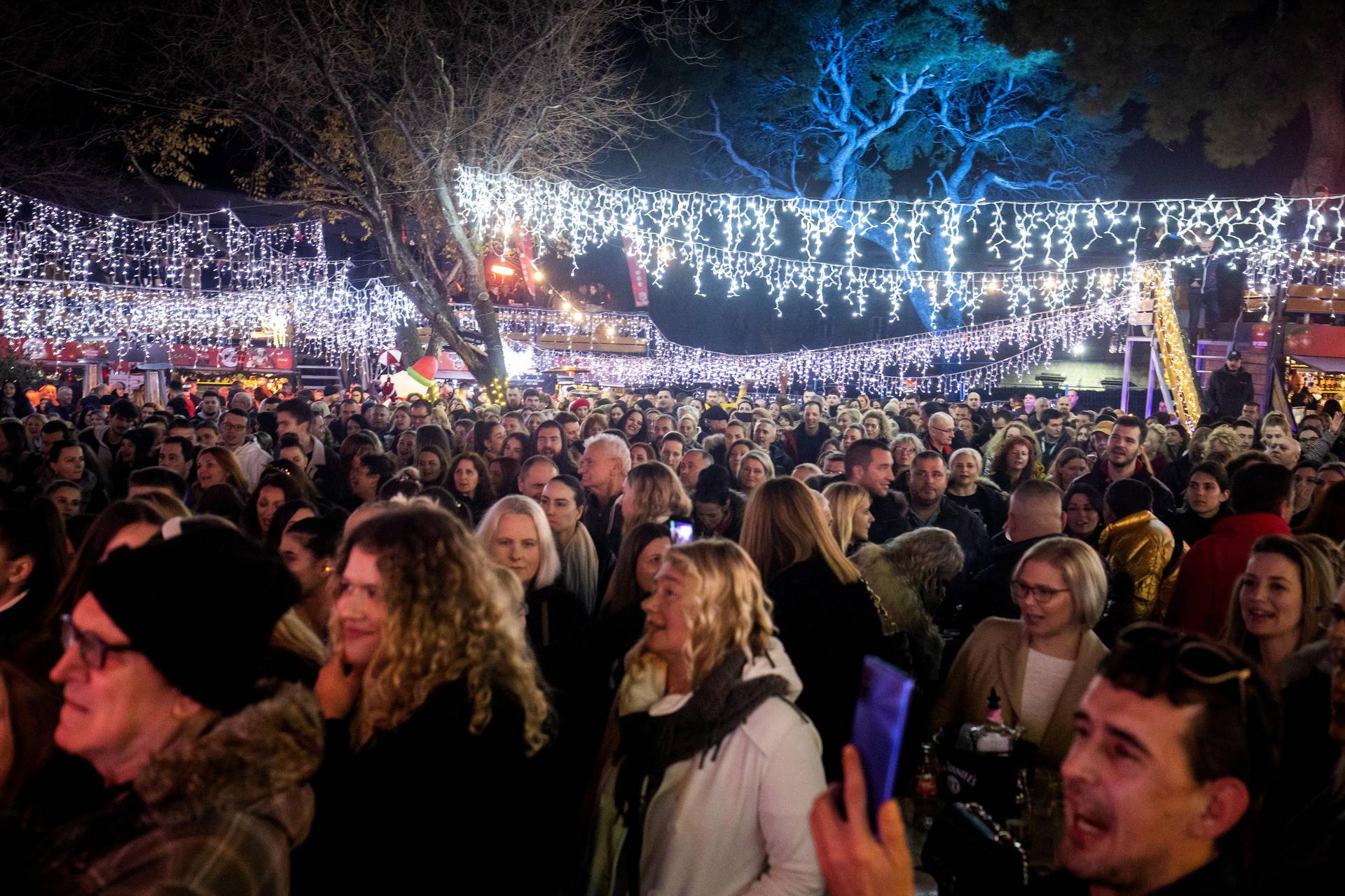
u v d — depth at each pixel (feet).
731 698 9.31
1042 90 99.04
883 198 101.81
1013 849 7.47
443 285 61.82
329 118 57.98
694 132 100.27
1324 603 12.04
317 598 12.39
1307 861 6.93
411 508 8.63
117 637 5.73
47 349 76.69
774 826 9.05
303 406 32.71
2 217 77.15
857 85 97.19
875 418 38.58
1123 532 18.99
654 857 9.36
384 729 7.90
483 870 7.82
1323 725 9.70
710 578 9.58
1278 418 32.78
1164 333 73.87
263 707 6.12
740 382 97.60
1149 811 5.37
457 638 8.10
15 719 7.74
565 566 18.72
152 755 5.77
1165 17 74.74
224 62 51.26
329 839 7.84
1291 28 74.43
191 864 5.32
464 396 72.38
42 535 13.00
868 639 13.70
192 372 86.48
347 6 49.55
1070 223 71.15
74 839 5.67
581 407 57.36
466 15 53.52
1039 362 100.07
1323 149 83.35
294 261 88.74
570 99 57.31
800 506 14.38
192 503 28.04
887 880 4.76
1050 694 12.24
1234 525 16.81
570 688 13.08
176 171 77.46
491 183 54.29
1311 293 73.15
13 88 63.31
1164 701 5.41
